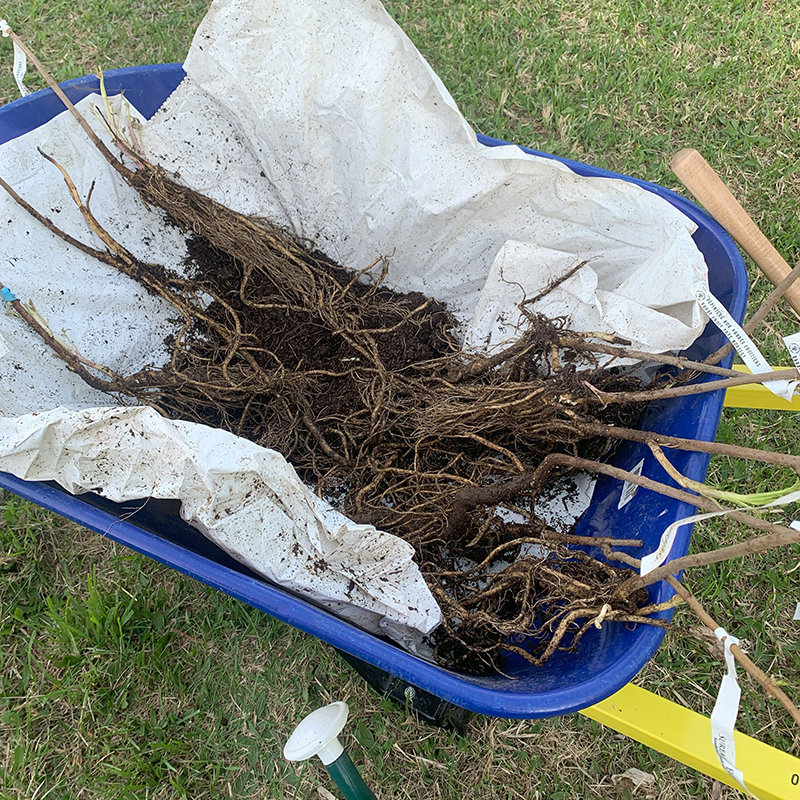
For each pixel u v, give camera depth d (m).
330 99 1.19
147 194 1.28
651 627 0.81
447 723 1.22
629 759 1.22
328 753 0.89
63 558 1.43
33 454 0.89
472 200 1.20
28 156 1.20
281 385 1.23
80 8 2.21
